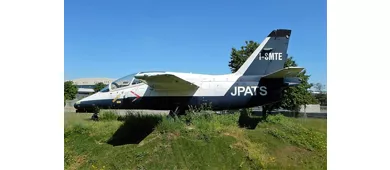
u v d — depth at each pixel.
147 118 13.10
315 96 34.78
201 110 12.92
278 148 10.70
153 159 9.52
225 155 9.66
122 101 13.85
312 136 12.28
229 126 11.72
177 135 10.68
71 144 10.98
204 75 13.70
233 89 13.27
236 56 19.30
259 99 13.23
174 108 13.48
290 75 12.30
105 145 10.69
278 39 13.66
